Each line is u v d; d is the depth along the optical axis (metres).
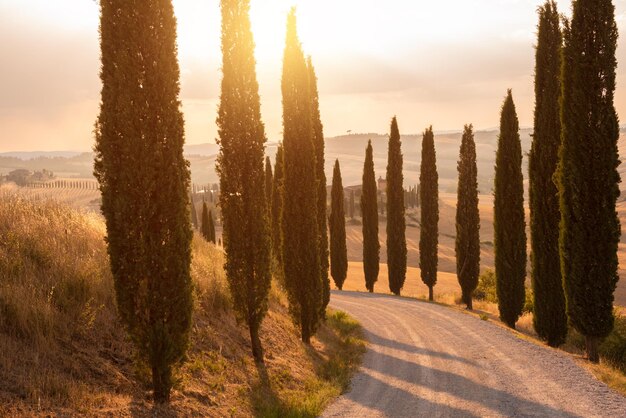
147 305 8.84
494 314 29.56
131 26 8.58
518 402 10.70
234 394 10.60
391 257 41.50
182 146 9.27
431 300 37.44
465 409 10.46
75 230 13.49
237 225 13.30
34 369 7.79
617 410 9.95
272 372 12.75
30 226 12.22
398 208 41.31
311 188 17.31
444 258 98.56
